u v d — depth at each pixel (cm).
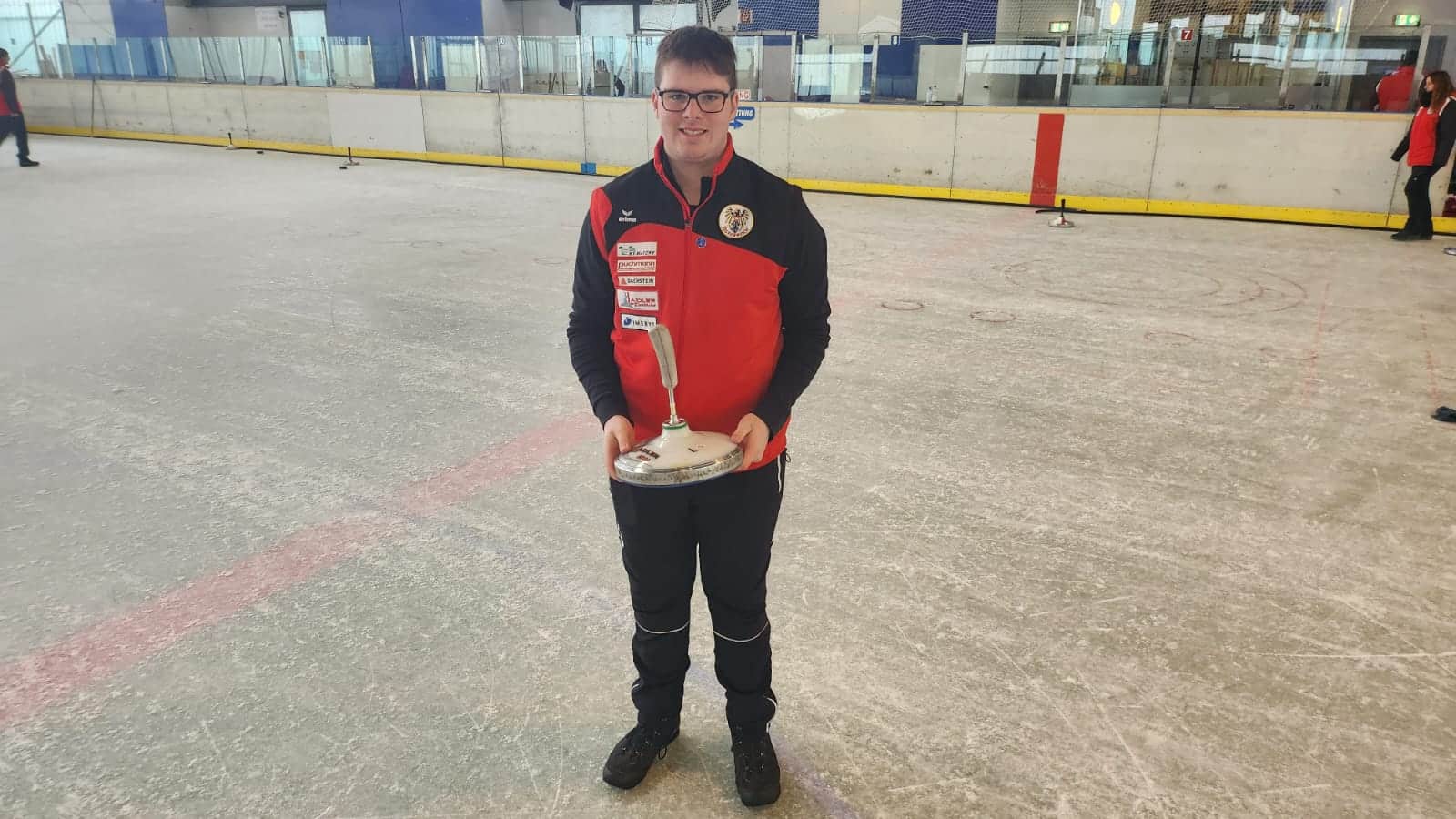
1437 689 237
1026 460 377
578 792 204
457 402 444
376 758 213
